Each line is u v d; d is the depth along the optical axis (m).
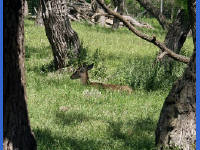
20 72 9.26
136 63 19.77
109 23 50.84
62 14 20.28
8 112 9.33
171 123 10.80
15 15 8.90
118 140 11.78
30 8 53.91
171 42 20.00
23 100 9.41
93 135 12.09
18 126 9.40
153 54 29.95
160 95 17.00
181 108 10.66
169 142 10.82
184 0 12.27
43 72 20.28
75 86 17.45
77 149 11.01
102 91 16.83
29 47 28.73
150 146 11.34
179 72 19.12
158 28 52.84
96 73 20.09
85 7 49.47
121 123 13.16
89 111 14.21
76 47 20.72
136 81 18.31
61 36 20.36
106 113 14.12
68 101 15.27
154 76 18.23
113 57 27.06
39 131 11.98
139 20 54.72
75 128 12.55
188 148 10.70
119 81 18.83
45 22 20.28
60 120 13.20
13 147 9.38
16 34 9.02
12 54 9.08
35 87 17.08
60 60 20.55
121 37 39.16
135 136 12.15
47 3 20.19
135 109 14.80
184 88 10.63
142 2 17.98
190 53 29.62
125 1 54.22
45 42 31.58
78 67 19.88
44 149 10.84
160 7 49.03
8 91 9.25
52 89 16.91
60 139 11.62
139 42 36.56
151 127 12.94
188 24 19.78
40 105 14.59
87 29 43.22
